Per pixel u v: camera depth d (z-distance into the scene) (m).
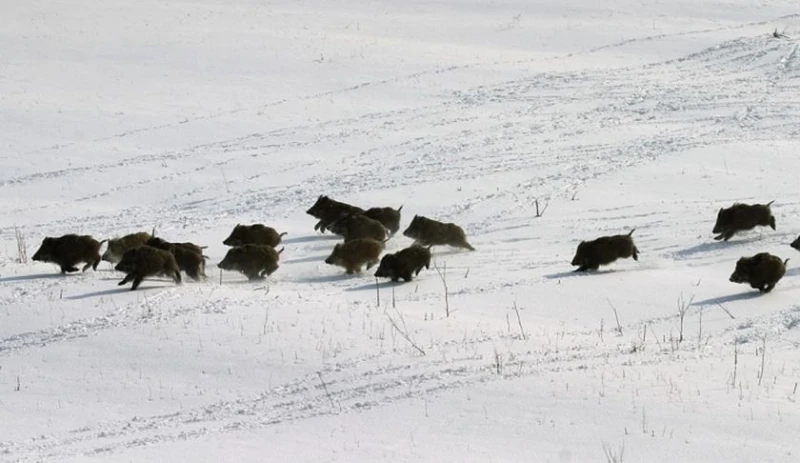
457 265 75.88
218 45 177.25
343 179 111.44
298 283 71.00
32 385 50.16
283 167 117.94
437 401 44.59
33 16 195.88
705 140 119.75
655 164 109.81
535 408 42.97
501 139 125.94
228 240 79.75
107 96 151.50
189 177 115.75
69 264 72.25
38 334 57.38
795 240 73.88
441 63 166.88
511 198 99.56
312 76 160.62
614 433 39.72
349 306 60.88
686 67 163.12
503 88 153.00
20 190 113.88
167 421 44.88
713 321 58.16
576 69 163.00
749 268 64.06
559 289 66.62
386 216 85.69
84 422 45.31
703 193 97.94
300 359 51.25
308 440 40.81
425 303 63.06
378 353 51.69
